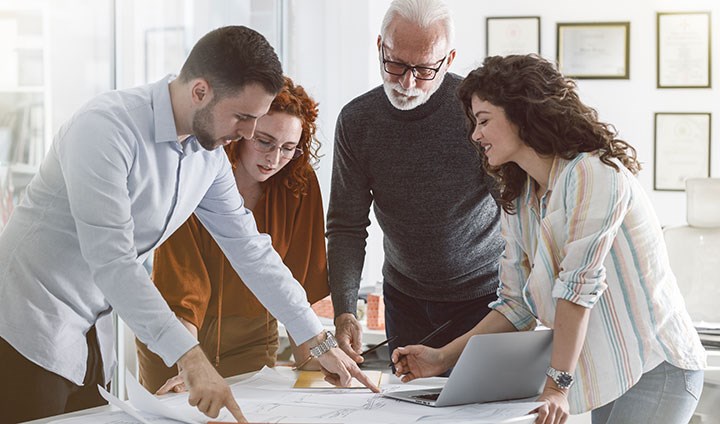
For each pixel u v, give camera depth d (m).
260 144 2.33
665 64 5.54
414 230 2.65
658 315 1.93
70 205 1.79
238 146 2.39
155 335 1.71
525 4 5.61
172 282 2.32
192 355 1.69
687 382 1.98
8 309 1.97
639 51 5.56
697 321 3.35
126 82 3.20
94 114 1.82
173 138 1.90
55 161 1.93
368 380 2.01
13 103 2.70
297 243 2.50
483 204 2.63
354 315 2.58
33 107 2.78
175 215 2.03
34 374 1.98
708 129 5.52
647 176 5.60
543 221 1.89
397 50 2.40
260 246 2.15
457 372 1.74
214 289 2.44
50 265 1.96
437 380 2.10
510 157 1.94
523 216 2.04
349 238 2.70
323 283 2.55
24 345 1.96
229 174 2.15
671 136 5.55
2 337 1.97
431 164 2.56
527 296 2.00
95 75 3.04
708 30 5.48
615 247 1.89
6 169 2.68
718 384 3.00
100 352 2.09
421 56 2.39
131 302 1.73
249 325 2.50
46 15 2.82
